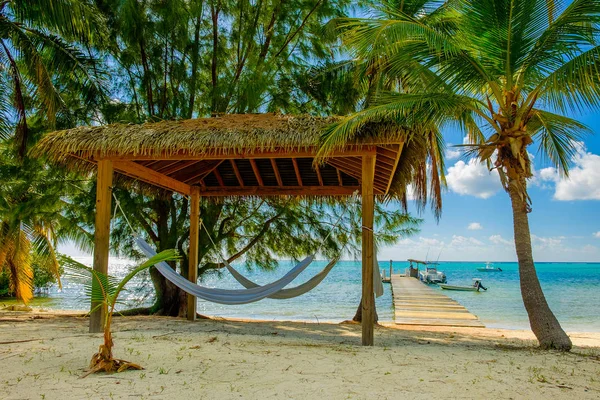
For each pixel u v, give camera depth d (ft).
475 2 20.01
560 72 18.95
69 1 24.98
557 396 11.64
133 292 34.96
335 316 48.70
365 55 22.85
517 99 21.11
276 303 62.85
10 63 26.61
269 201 32.96
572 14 18.67
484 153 21.29
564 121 23.79
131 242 32.40
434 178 29.73
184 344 17.79
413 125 19.15
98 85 30.09
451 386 12.35
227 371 13.46
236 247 35.09
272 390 11.56
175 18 30.73
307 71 33.99
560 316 52.80
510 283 113.50
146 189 27.68
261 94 31.68
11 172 30.25
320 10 33.55
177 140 20.11
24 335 19.56
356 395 11.29
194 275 27.86
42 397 10.55
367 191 19.57
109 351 13.20
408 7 26.86
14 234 34.01
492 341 23.54
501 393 11.76
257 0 34.14
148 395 10.89
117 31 31.30
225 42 34.91
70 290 71.56
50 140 21.44
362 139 18.97
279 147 19.86
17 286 38.88
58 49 27.99
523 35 19.94
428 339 23.65
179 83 33.06
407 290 66.95
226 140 19.77
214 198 30.22
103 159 21.25
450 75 21.17
